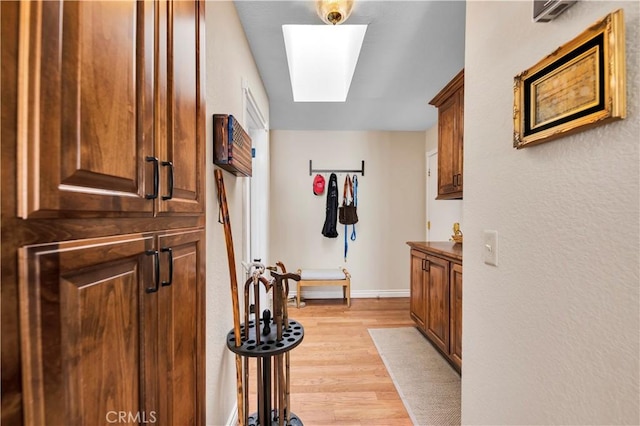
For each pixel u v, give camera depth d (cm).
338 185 392
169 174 69
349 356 229
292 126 372
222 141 126
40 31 37
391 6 148
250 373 210
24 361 36
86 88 45
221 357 139
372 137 393
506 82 84
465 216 107
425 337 264
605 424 56
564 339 65
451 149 226
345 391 184
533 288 74
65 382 42
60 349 41
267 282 132
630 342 52
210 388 124
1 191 34
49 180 38
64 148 40
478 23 98
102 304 49
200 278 95
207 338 121
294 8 154
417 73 222
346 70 265
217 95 130
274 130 386
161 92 67
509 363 83
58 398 40
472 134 102
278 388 138
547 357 70
